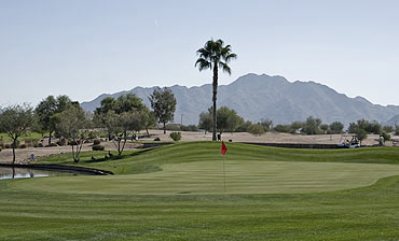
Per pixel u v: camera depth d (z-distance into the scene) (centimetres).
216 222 1634
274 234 1445
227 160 5572
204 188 2731
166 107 15888
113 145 9331
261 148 6531
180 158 5934
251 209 1947
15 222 1722
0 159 7450
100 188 2809
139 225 1600
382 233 1438
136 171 4381
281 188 2692
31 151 8406
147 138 11619
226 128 13550
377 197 2292
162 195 2411
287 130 15925
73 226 1614
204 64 7231
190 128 16862
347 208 1933
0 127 7231
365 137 11681
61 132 7688
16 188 2861
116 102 14412
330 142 10206
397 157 5791
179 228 1545
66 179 3366
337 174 3566
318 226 1545
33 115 7656
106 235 1457
